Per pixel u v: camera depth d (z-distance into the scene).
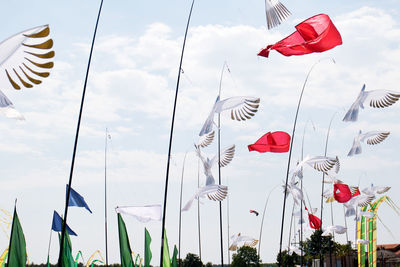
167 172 19.02
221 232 24.09
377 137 23.94
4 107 9.45
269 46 14.55
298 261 79.44
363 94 18.22
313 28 14.24
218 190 17.17
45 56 9.03
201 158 18.33
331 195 36.50
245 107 14.11
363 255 69.06
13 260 22.16
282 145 20.36
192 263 108.25
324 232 35.38
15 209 22.36
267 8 10.63
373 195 36.75
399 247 119.31
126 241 26.19
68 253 25.23
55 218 25.44
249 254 103.62
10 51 8.91
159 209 17.34
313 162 21.78
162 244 18.38
